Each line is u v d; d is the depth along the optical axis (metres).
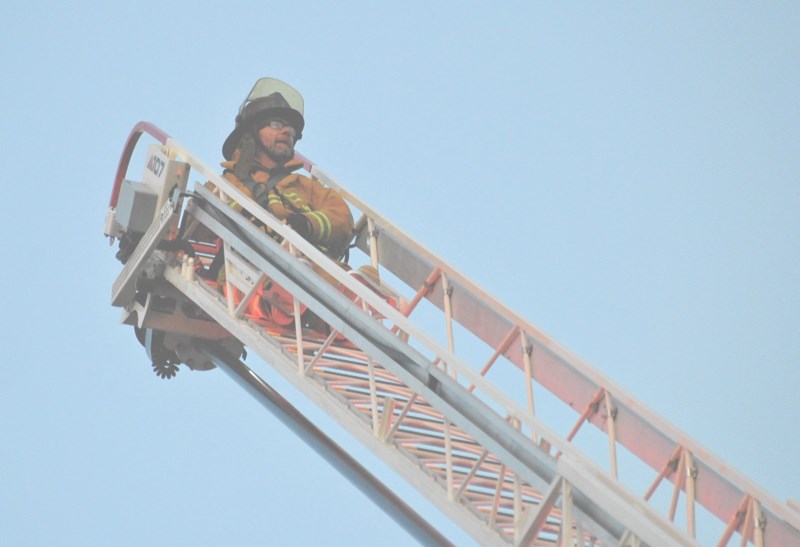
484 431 36.81
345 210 53.47
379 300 41.28
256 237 46.03
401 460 39.38
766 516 41.34
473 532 36.91
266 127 52.94
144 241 49.78
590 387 46.78
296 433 50.75
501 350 49.66
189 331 52.19
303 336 48.88
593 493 33.38
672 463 43.62
